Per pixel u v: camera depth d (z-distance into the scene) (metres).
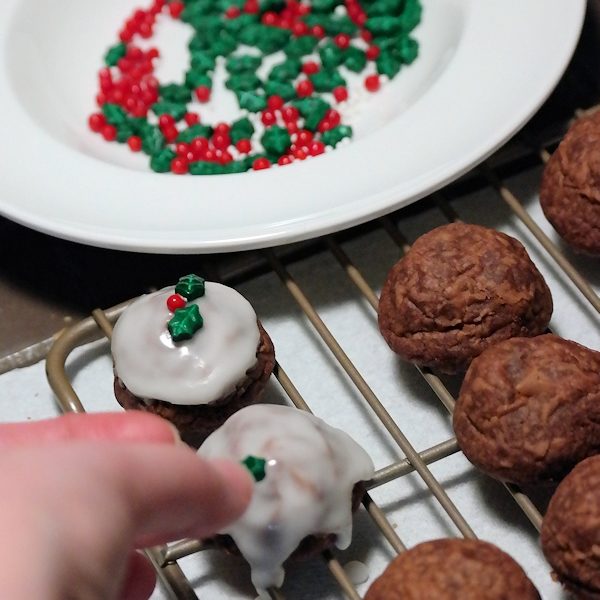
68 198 0.44
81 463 0.30
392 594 0.37
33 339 0.45
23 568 0.29
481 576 0.37
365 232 0.47
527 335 0.41
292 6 0.54
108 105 0.50
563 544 0.37
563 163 0.43
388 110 0.50
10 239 0.47
